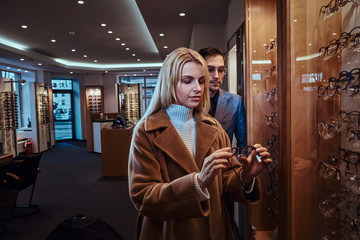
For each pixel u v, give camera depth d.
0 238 2.85
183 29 5.94
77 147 10.09
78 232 0.76
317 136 0.96
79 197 4.20
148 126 0.89
